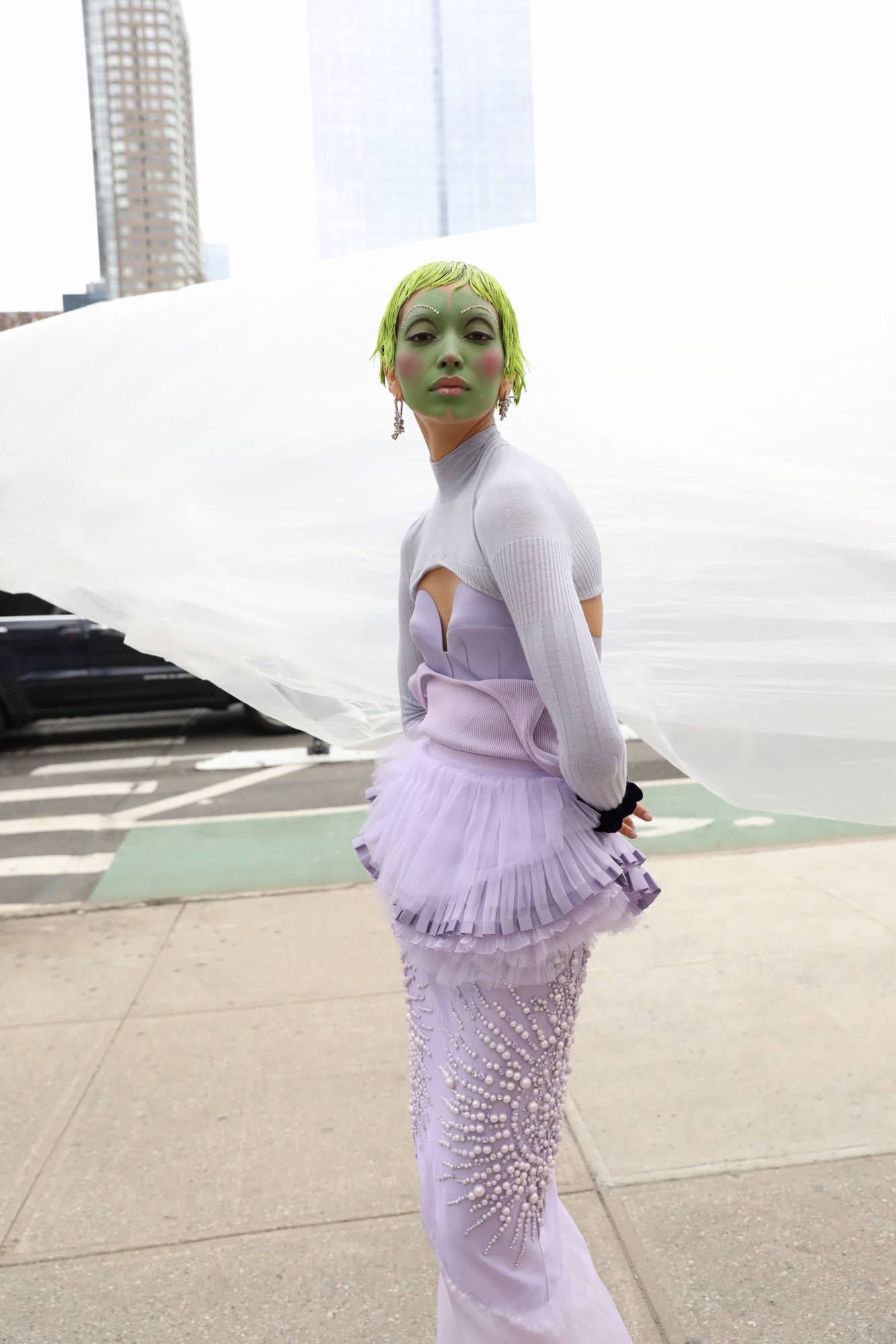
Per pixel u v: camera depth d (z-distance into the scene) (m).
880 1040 3.01
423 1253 2.18
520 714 1.43
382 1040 3.15
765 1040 3.04
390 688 2.10
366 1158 2.53
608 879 1.39
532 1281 1.47
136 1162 2.55
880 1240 2.16
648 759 7.20
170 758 8.12
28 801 6.87
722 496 1.79
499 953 1.38
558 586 1.30
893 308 1.89
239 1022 3.32
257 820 6.11
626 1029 3.15
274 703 2.14
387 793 1.61
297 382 2.10
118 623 2.12
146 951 4.01
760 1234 2.19
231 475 2.10
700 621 1.81
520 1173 1.45
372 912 4.34
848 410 1.86
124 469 2.13
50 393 2.19
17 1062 3.10
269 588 2.06
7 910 4.58
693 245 1.99
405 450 2.06
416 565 1.55
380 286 2.12
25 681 8.46
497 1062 1.43
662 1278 2.07
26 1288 2.12
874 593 1.77
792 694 1.79
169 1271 2.15
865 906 4.07
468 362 1.42
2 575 2.20
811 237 1.98
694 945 3.76
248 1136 2.64
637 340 1.94
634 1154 2.51
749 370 1.86
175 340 2.14
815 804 1.86
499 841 1.41
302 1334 1.97
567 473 1.85
